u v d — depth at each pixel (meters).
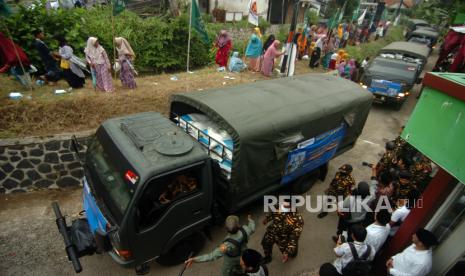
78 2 15.41
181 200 4.27
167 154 4.14
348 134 7.47
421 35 25.14
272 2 24.75
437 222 4.15
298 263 5.49
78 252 4.25
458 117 3.09
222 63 12.23
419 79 13.55
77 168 6.63
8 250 5.05
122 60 8.52
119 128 4.64
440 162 3.25
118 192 3.99
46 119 6.66
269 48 11.41
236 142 4.66
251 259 3.54
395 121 12.33
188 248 5.05
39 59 9.04
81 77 8.30
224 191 5.10
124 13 12.02
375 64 13.87
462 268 3.92
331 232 6.28
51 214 5.89
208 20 18.20
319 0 28.42
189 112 6.29
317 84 7.25
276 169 5.62
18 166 6.14
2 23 7.85
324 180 7.95
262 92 6.16
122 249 3.93
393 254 4.79
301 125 5.63
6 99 6.94
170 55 12.73
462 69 8.26
